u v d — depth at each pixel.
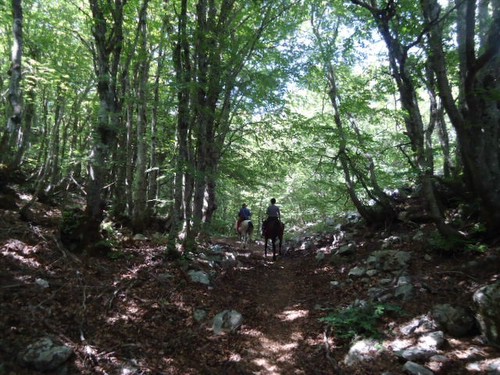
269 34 15.08
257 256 15.95
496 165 8.91
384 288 8.88
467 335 6.64
